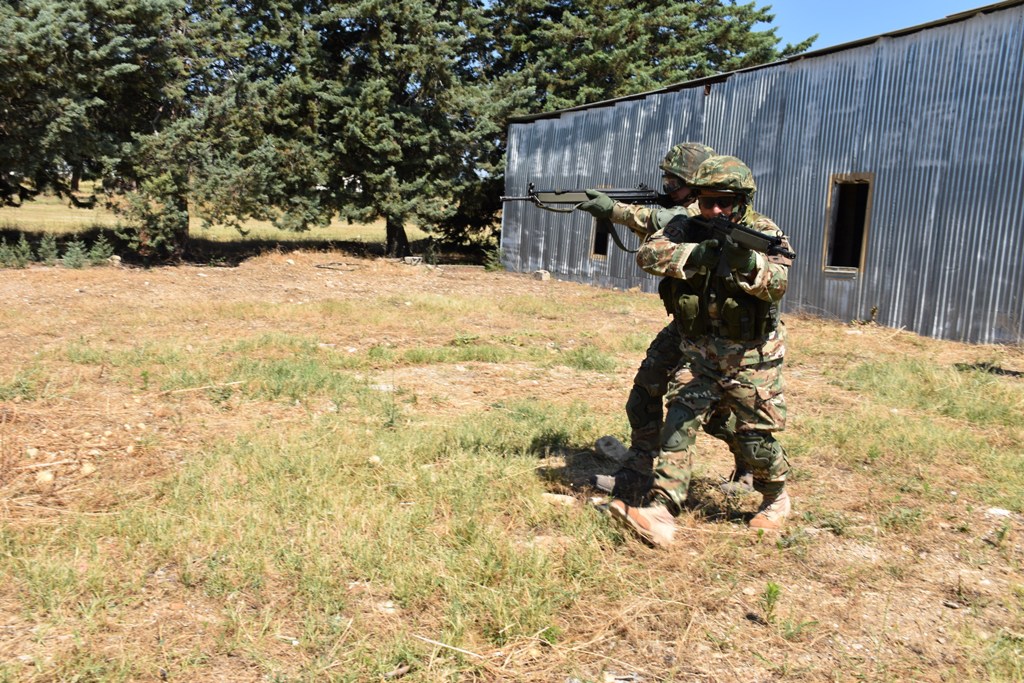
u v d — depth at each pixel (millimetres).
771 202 15469
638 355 10008
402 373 8305
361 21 22531
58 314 11180
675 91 17562
